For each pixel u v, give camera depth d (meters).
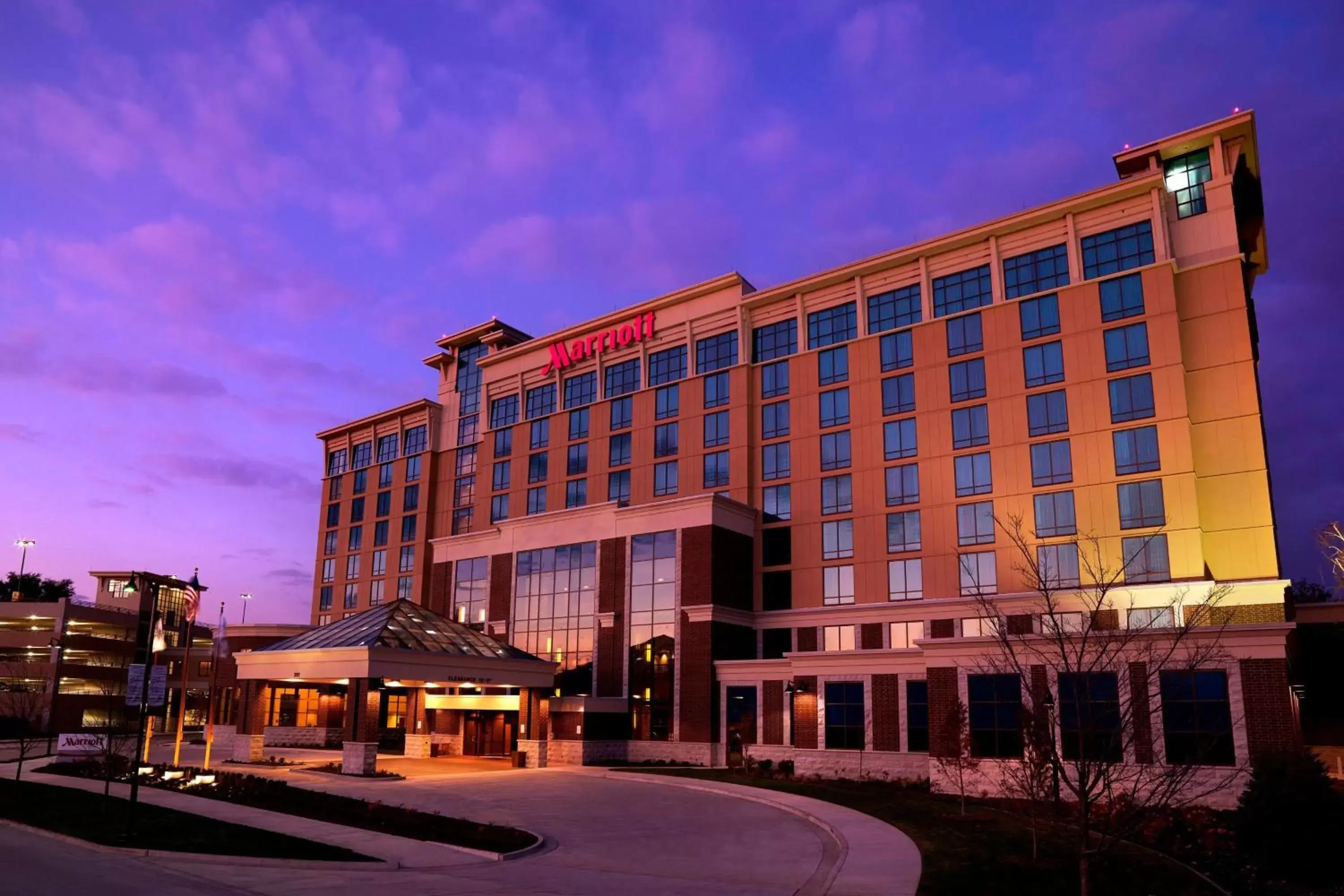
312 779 45.25
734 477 65.69
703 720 57.34
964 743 36.47
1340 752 52.38
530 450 79.06
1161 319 51.62
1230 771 33.53
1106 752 19.12
